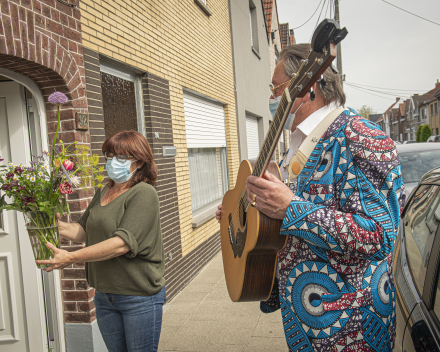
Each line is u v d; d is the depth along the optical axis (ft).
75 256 5.92
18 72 8.38
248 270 5.15
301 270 4.40
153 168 7.01
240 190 6.19
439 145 19.53
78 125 9.00
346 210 4.03
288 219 4.04
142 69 13.09
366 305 4.06
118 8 11.62
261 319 11.69
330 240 3.84
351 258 4.12
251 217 4.99
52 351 9.30
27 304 9.09
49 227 6.09
